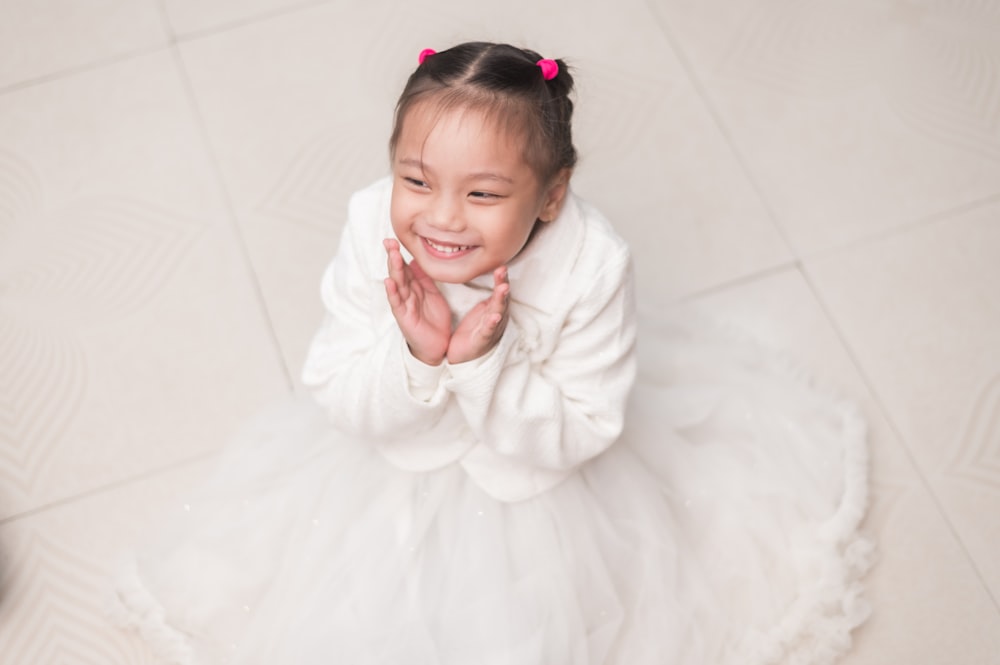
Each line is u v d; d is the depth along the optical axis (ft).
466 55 2.82
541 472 3.73
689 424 4.58
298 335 5.13
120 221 5.47
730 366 4.82
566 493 3.93
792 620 4.21
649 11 6.13
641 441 4.42
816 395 4.80
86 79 5.92
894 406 4.90
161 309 5.20
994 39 5.95
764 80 5.88
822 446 4.65
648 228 5.42
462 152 2.73
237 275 5.30
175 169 5.63
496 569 3.84
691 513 4.44
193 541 4.39
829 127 5.71
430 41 6.02
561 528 3.90
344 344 3.53
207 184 5.58
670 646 4.07
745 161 5.62
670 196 5.52
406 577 3.93
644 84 5.88
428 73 2.83
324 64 5.97
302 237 5.40
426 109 2.75
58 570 4.51
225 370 5.04
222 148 5.69
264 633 4.10
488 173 2.75
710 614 4.18
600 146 5.67
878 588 4.45
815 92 5.83
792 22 6.07
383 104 5.82
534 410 3.25
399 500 3.90
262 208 5.50
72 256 5.36
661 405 4.56
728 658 4.14
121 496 4.70
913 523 4.59
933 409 4.88
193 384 5.00
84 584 4.48
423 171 2.79
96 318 5.17
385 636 3.90
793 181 5.55
